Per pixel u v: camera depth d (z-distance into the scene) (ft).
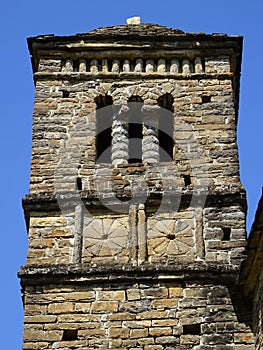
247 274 115.24
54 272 118.42
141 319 115.55
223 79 137.90
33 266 119.55
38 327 115.44
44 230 123.34
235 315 115.44
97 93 136.67
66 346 114.11
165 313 115.85
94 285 118.01
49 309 116.67
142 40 140.56
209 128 133.08
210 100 135.95
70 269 118.62
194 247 121.80
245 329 114.42
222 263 119.24
